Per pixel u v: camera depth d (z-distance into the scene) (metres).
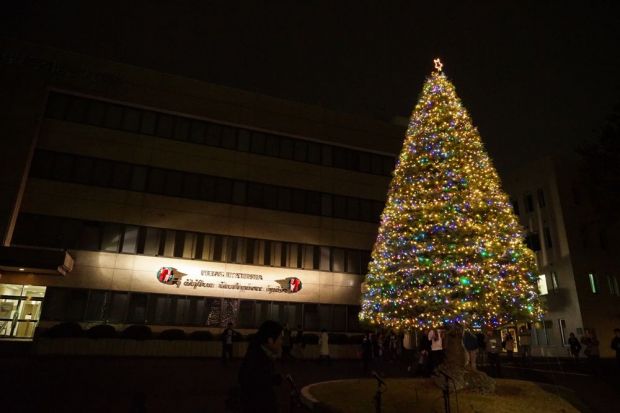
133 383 14.73
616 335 19.45
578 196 39.69
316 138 37.34
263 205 34.41
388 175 39.81
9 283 26.78
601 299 36.59
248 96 35.88
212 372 18.31
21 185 27.55
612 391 14.80
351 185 38.00
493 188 15.83
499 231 15.18
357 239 36.94
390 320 16.45
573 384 16.61
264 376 5.03
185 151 32.94
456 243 14.77
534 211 41.56
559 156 40.38
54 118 30.06
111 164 30.73
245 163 34.59
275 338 5.30
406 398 12.03
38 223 28.14
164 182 31.81
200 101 34.09
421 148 16.58
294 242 34.75
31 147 28.36
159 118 32.81
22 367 17.52
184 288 30.59
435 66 18.20
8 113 28.20
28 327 27.14
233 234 32.88
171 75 33.75
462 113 16.88
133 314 29.02
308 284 34.38
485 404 11.34
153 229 30.84
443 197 15.39
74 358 22.30
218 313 31.09
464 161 15.77
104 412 10.40
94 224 29.45
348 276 35.94
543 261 39.69
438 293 14.39
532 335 39.97
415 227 15.57
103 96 31.30
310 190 36.34
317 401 11.33
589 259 37.53
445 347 14.78
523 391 13.22
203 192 32.78
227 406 5.19
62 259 24.98
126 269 29.48
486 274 14.32
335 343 30.42
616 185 22.75
